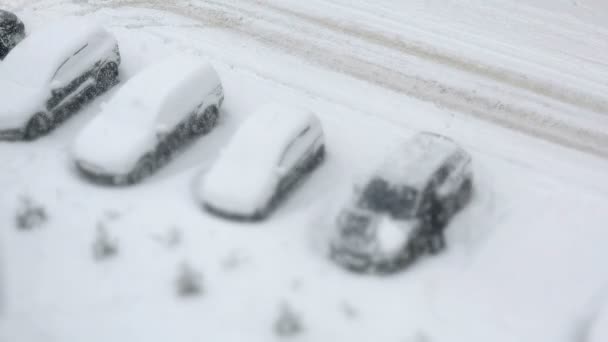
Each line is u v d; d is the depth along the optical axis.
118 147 12.77
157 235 11.55
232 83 16.44
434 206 11.58
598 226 12.18
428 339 9.66
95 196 12.52
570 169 13.88
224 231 11.70
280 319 9.59
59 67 14.68
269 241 11.52
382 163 12.06
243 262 11.02
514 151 14.40
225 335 9.66
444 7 20.41
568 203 12.77
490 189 13.12
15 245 11.30
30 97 14.17
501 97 16.23
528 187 13.22
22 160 13.53
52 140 14.30
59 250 11.22
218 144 14.27
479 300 10.44
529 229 12.05
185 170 13.41
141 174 12.98
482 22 19.55
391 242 10.81
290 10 20.14
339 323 9.90
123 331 9.74
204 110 14.39
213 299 10.28
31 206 11.74
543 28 19.25
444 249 11.55
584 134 15.05
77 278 10.66
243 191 11.88
